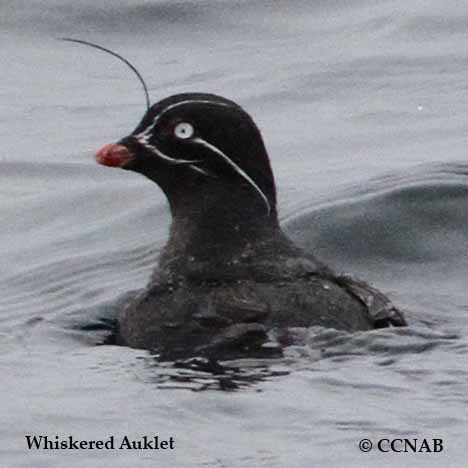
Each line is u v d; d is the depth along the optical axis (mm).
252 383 11773
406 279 15758
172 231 13516
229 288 12992
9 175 20719
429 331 12828
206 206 13391
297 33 25234
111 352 12758
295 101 22766
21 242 18016
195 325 12742
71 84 24547
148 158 13516
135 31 25703
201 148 13398
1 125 22922
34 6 26219
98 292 15727
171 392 11656
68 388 11883
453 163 18188
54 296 15867
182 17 25781
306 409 11266
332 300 12805
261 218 13375
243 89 23312
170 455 10672
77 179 20438
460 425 10992
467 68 23422
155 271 13453
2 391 11883
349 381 11766
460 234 16406
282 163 20250
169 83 23969
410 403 11344
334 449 10672
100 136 22297
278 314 12664
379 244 16297
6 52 25672
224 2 26016
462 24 24812
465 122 21375
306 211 16859
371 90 22906
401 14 25344
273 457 10547
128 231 17906
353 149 20656
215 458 10570
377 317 12914
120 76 24656
